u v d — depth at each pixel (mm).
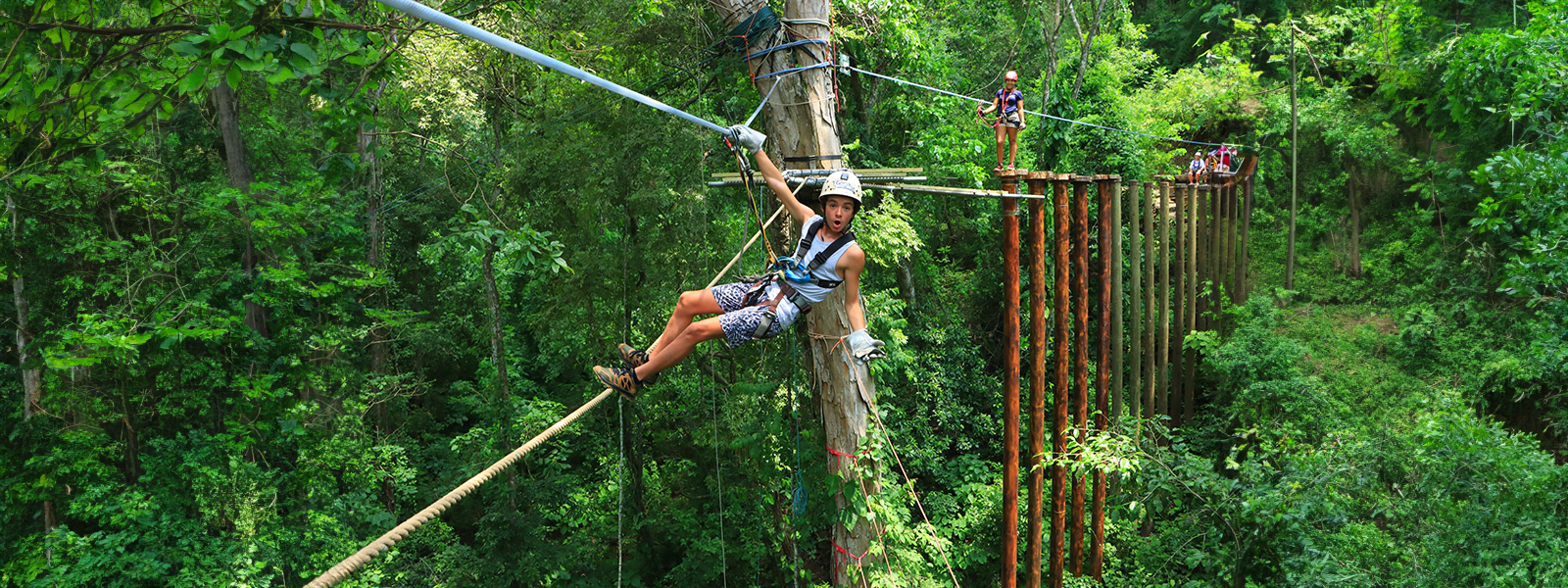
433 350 20234
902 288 19219
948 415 18125
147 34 7441
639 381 4648
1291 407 16484
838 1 14586
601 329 14008
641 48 12992
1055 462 12320
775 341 13180
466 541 17391
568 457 19859
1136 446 13656
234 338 13570
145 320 11711
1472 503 9992
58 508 13531
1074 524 13648
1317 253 21141
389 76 10062
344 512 14688
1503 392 13805
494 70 15438
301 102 14031
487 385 18406
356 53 7375
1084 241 12164
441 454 19422
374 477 15914
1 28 7031
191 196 12922
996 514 15398
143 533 12617
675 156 12766
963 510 16422
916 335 18922
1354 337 18031
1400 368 16781
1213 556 12836
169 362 12828
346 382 15977
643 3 12727
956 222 22359
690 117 4168
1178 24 32969
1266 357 17609
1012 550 11820
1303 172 22312
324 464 14773
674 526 16969
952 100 20344
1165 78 27688
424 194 18781
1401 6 19500
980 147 18844
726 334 4457
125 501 12539
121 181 11898
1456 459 10227
